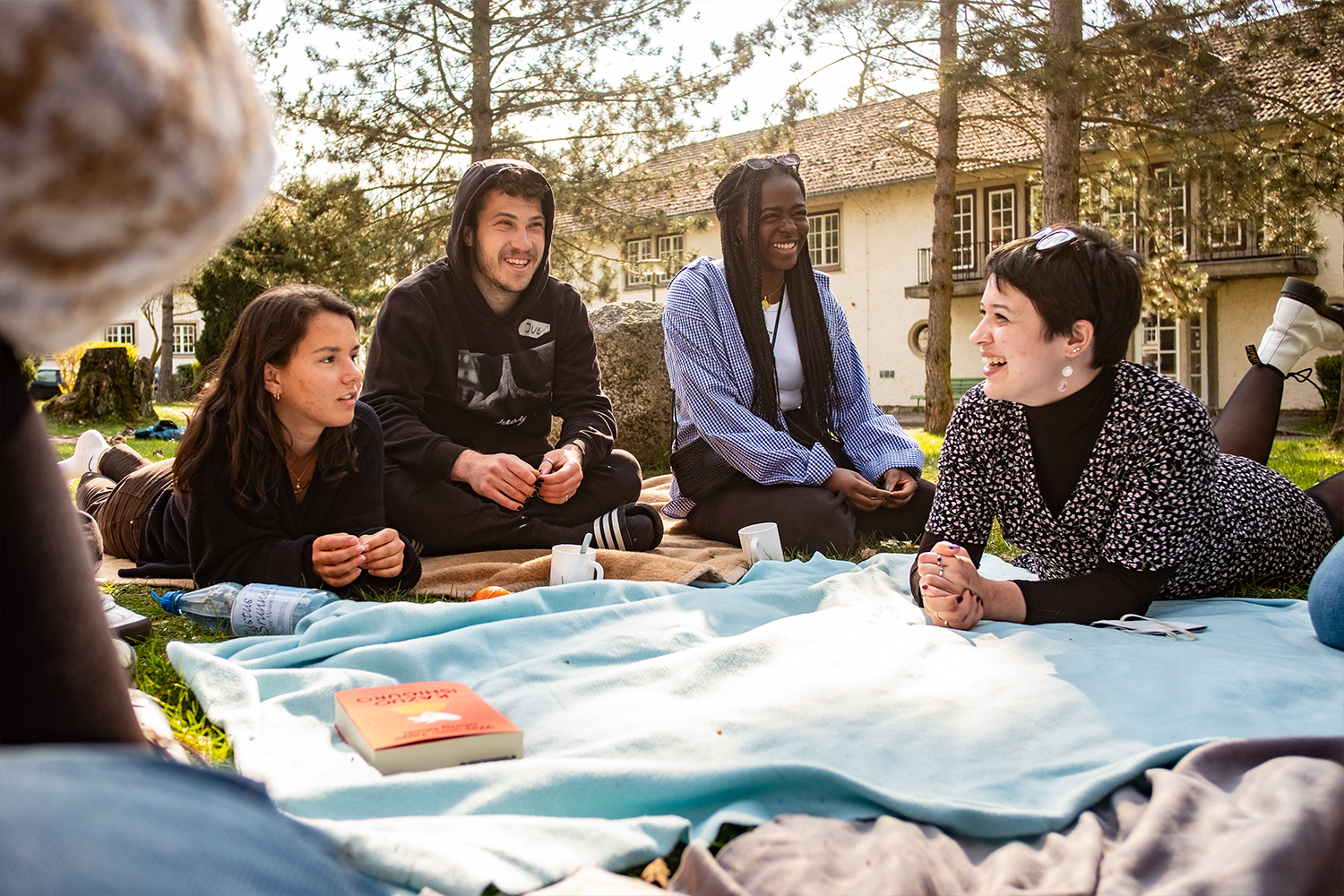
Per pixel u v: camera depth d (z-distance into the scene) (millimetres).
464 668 2270
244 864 482
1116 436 2510
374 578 3150
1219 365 19516
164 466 3939
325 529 3219
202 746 1764
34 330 430
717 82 13031
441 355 4043
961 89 10305
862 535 4176
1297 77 14766
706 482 4246
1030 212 20016
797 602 2840
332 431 3125
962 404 2775
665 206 15758
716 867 1252
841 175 22844
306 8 12555
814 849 1347
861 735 1766
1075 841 1381
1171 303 13711
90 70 350
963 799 1539
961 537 2812
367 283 13281
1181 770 1511
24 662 654
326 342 2938
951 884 1256
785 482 4090
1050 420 2539
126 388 14547
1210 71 11211
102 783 489
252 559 2982
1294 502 3012
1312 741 1554
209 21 430
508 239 3943
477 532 3799
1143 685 1979
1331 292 18312
